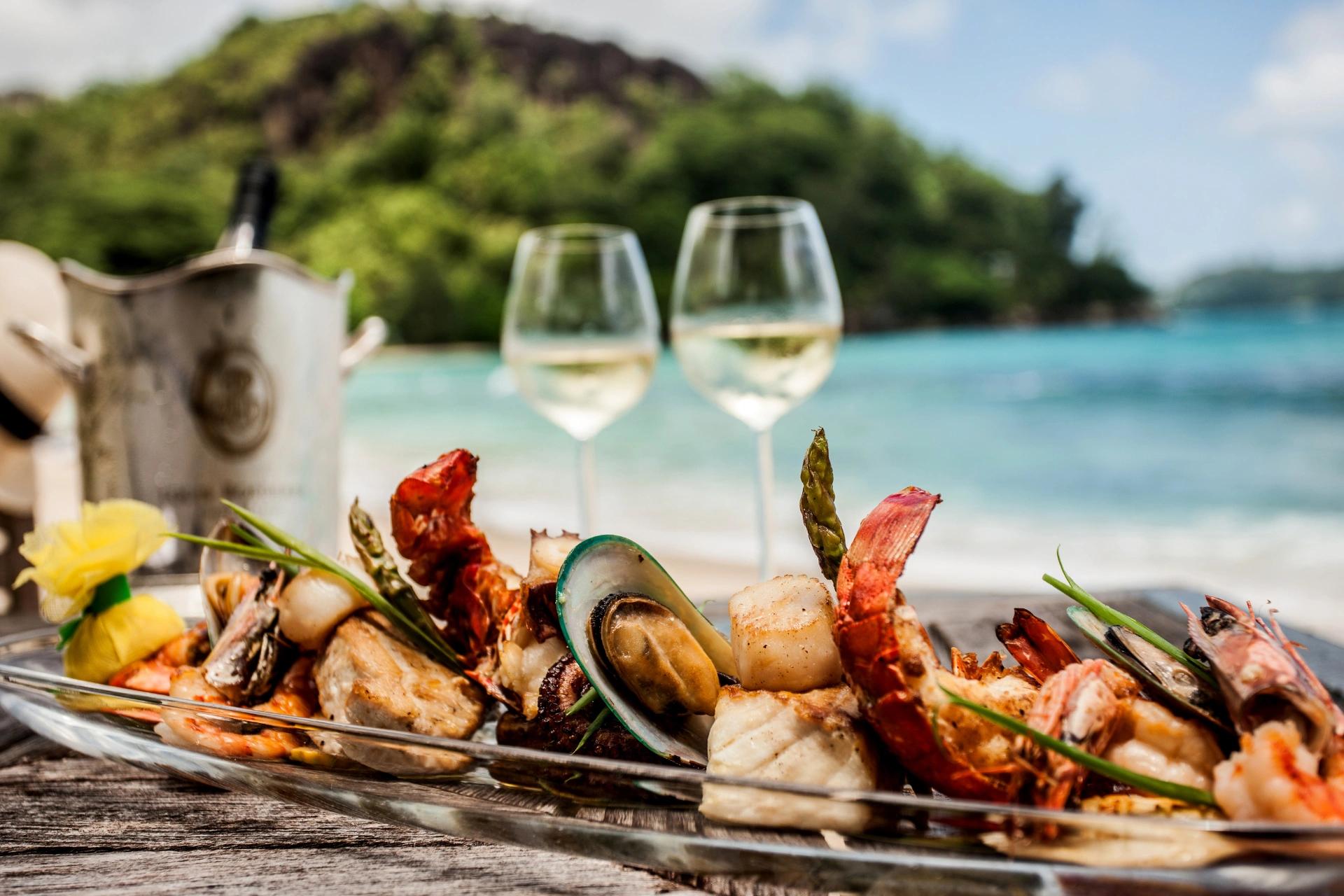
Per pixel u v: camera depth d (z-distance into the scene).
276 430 0.67
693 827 0.36
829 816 0.34
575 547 0.42
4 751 0.49
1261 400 6.02
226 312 0.65
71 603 0.47
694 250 0.67
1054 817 0.31
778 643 0.39
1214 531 3.01
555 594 0.43
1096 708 0.35
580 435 0.74
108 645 0.47
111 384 0.66
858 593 0.35
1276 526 3.04
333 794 0.41
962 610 0.60
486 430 5.44
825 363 0.67
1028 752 0.35
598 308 0.70
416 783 0.40
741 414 0.68
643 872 0.39
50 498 1.76
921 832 0.33
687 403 6.12
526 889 0.38
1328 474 3.94
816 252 0.67
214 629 0.48
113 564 0.47
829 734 0.37
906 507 0.37
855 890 0.34
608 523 2.73
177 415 0.66
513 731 0.43
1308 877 0.30
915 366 9.25
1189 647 0.38
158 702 0.42
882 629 0.35
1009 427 5.61
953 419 5.93
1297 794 0.31
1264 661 0.34
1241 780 0.32
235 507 0.46
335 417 0.71
